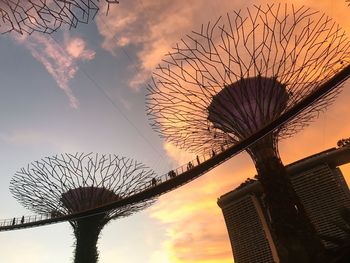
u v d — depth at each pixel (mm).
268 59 41531
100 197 57562
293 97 41969
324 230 134500
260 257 138500
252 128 41844
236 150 41438
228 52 41625
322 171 147000
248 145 39812
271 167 37750
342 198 138750
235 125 42844
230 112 42625
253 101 42094
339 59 39625
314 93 38594
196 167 48250
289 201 34875
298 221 33062
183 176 50062
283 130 44406
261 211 145500
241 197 154375
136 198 53094
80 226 56344
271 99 41812
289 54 40875
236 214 155625
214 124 45375
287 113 38719
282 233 32875
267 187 36875
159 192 52812
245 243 146375
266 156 38750
